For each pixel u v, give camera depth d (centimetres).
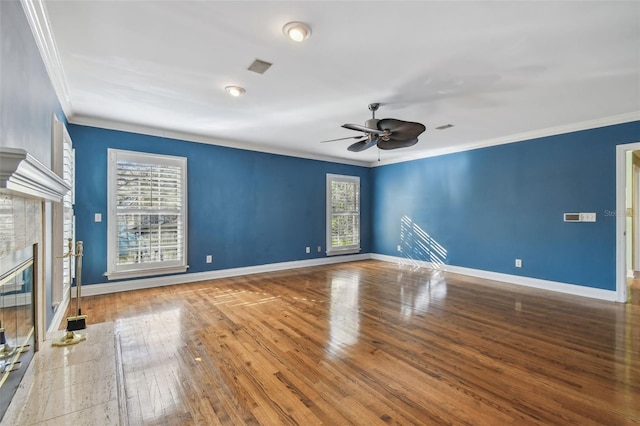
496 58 252
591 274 421
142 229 450
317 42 229
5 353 153
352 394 198
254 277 537
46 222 249
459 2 185
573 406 185
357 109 372
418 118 406
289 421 172
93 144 418
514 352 256
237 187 550
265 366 231
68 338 225
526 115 395
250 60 256
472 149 556
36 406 152
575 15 197
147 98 338
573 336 288
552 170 458
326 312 353
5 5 146
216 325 312
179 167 482
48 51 230
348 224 715
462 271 570
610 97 333
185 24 208
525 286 478
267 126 447
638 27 209
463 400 192
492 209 528
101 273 424
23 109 177
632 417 175
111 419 144
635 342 275
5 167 109
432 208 622
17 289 172
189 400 190
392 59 254
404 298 410
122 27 211
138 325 311
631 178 558
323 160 673
